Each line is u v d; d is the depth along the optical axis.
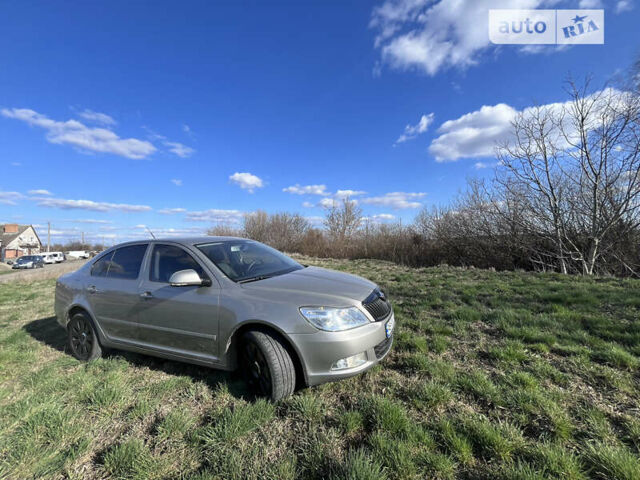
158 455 2.04
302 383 2.75
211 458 1.98
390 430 2.13
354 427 2.20
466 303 5.40
